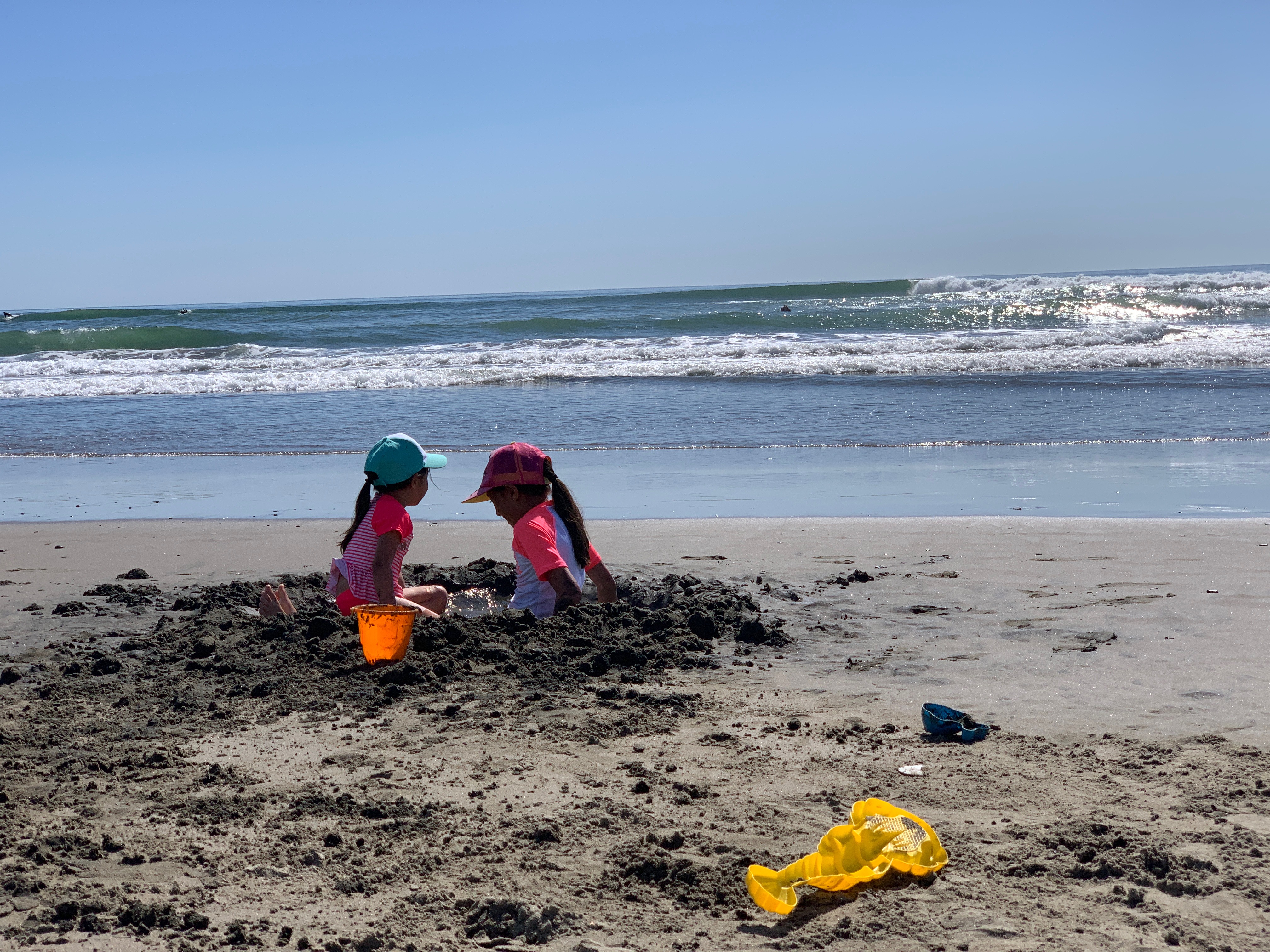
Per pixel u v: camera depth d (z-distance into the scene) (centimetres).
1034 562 693
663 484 1070
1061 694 436
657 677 474
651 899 273
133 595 655
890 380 1897
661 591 630
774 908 258
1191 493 948
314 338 3247
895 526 829
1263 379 1748
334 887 281
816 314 3466
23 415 1717
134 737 405
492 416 1595
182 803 337
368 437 1430
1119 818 315
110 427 1562
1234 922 255
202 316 4603
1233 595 588
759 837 307
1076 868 282
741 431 1416
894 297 4631
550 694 449
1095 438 1290
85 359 2664
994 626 545
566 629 532
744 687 457
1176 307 3325
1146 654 486
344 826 319
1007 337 2586
